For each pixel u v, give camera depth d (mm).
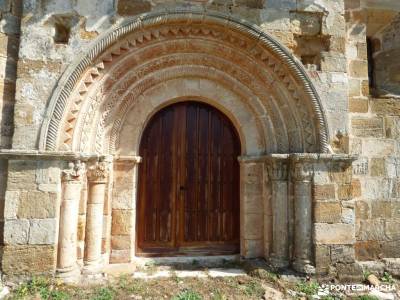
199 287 4844
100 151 5324
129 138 5629
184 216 5973
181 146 6051
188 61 5629
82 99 5055
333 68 5512
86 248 5117
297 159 5246
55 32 5023
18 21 5133
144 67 5484
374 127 5938
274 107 5660
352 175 5730
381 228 5809
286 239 5457
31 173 4746
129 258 5461
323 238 5234
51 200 4770
